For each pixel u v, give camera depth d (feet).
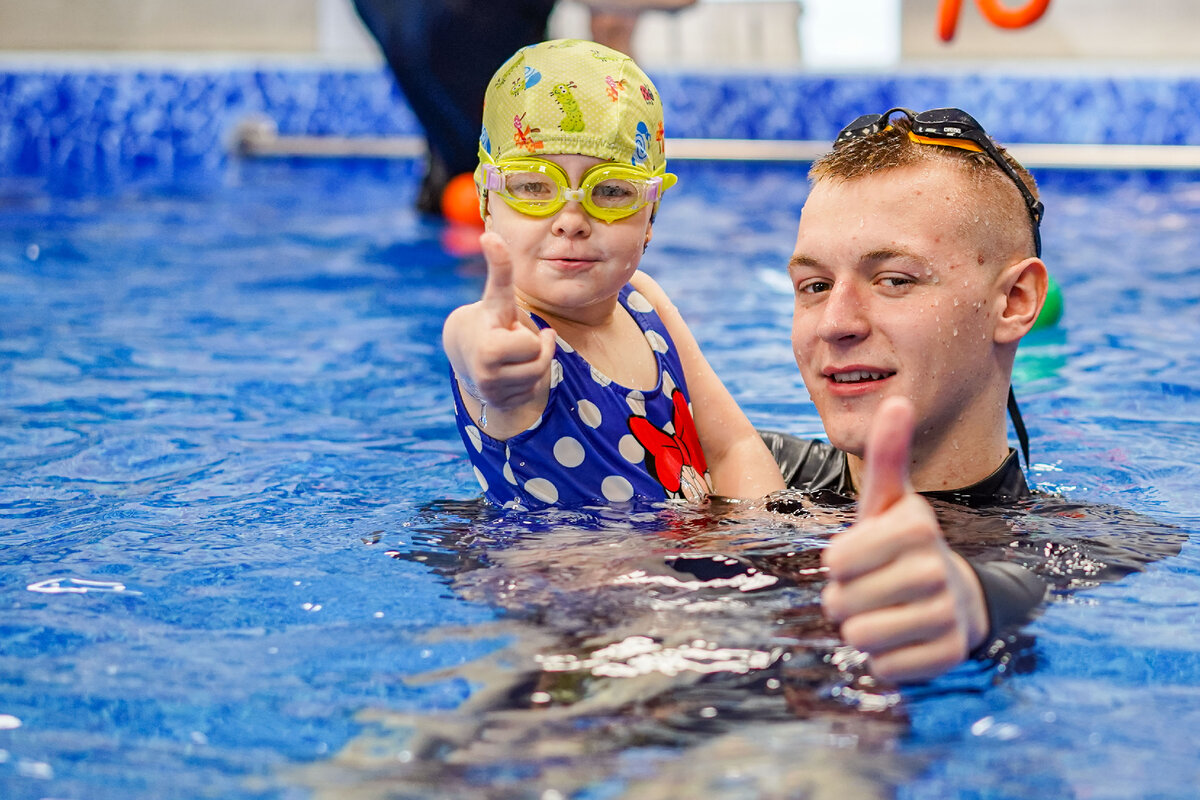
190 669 4.57
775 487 6.79
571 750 3.92
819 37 32.65
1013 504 6.19
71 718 4.21
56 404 9.83
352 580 5.46
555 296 6.45
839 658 4.46
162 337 12.60
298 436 8.93
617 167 6.39
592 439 6.42
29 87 29.43
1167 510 6.59
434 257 18.19
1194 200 23.59
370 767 3.84
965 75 29.32
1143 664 4.51
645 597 4.99
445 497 7.04
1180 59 31.35
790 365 11.36
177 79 29.81
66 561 5.81
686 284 15.79
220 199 24.36
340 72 30.09
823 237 5.85
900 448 3.64
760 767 3.79
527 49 6.76
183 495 7.14
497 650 4.63
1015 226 5.96
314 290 15.53
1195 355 11.51
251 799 3.68
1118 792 3.68
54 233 19.39
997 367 6.09
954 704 4.21
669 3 28.25
